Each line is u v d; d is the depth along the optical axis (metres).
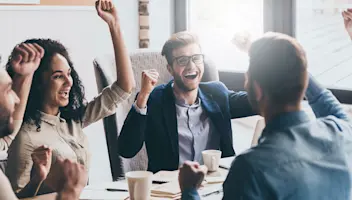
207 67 2.81
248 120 3.90
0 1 3.14
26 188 2.25
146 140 2.53
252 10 3.89
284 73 1.38
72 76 2.71
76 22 3.55
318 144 1.41
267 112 1.43
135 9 3.87
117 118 2.58
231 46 4.02
